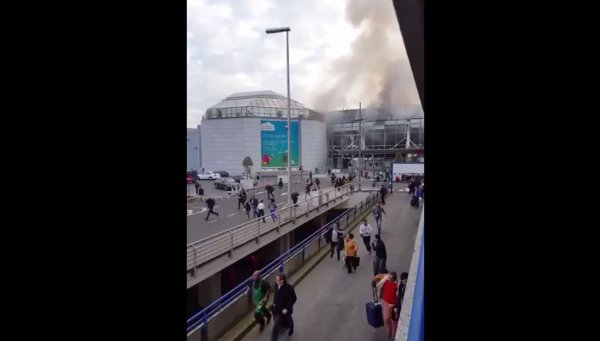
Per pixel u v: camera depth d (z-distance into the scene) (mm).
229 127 48031
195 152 54500
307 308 7820
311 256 12148
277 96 54281
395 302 6055
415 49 4328
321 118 56469
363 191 30734
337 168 56219
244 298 7633
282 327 6625
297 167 48750
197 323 6207
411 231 16250
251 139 47312
